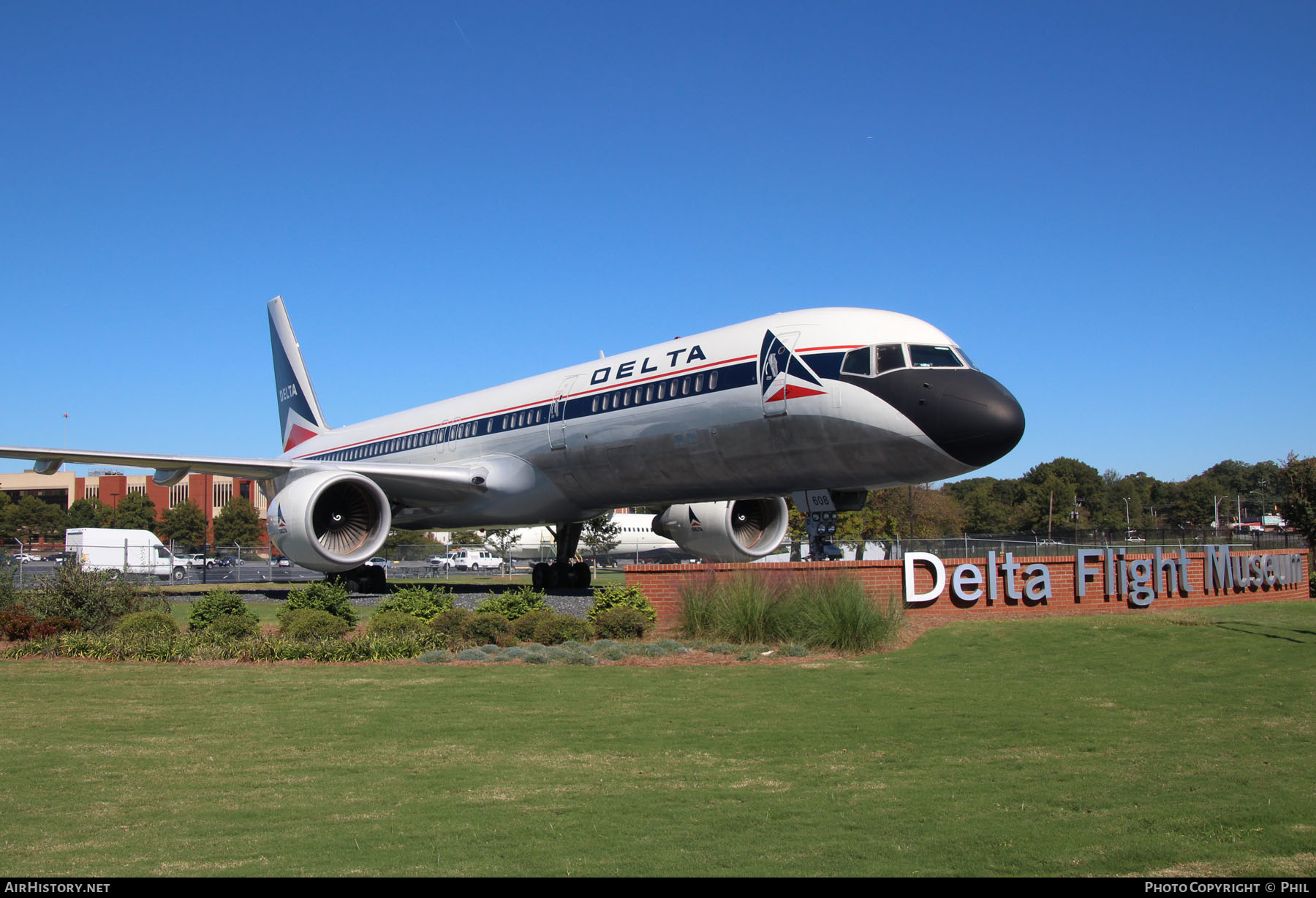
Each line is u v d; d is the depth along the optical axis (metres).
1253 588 21.88
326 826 5.79
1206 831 5.61
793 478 17.41
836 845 5.41
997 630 14.92
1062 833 5.60
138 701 9.84
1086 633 14.65
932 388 15.34
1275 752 7.62
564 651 12.94
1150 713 9.21
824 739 8.10
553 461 21.66
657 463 19.28
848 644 13.34
